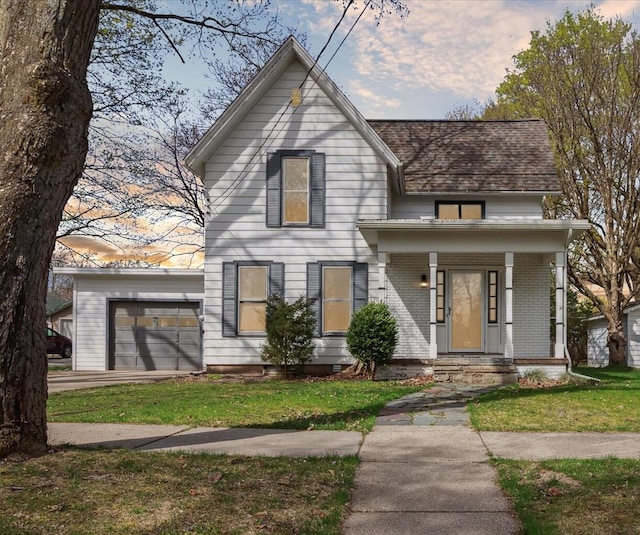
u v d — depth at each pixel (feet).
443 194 56.44
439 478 18.95
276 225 53.83
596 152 73.46
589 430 26.55
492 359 46.62
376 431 26.68
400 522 15.17
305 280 53.67
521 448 23.02
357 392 39.78
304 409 32.83
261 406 33.76
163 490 16.56
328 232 53.83
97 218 70.90
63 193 19.27
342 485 17.95
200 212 95.30
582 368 69.05
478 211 57.93
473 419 29.27
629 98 72.18
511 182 56.65
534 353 55.42
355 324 48.39
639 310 81.05
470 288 55.98
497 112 96.32
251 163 54.08
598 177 74.33
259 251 53.83
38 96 18.26
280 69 53.98
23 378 18.83
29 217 18.48
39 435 19.33
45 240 18.98
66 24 18.63
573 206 76.79
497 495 17.24
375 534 14.39
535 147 60.70
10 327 18.53
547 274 55.67
